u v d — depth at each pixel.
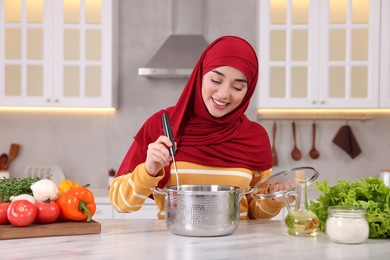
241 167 2.05
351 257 1.34
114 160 4.33
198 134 2.05
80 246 1.44
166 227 1.73
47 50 3.97
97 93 3.99
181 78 4.32
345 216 1.49
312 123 4.30
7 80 3.98
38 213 1.60
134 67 4.32
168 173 2.01
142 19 4.33
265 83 3.96
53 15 3.97
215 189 1.67
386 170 4.12
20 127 4.32
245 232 1.66
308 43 3.97
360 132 4.29
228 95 1.87
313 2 3.96
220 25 4.33
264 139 2.15
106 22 3.97
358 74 3.96
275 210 2.00
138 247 1.43
